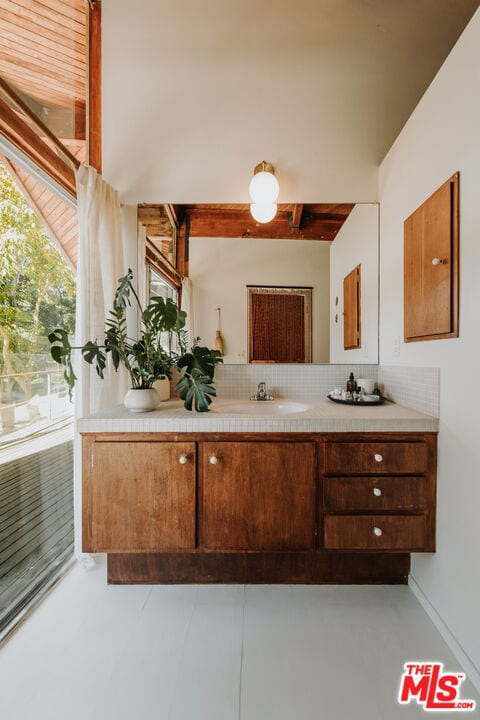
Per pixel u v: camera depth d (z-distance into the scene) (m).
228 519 1.28
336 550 1.28
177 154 1.83
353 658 1.09
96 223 1.53
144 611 1.30
